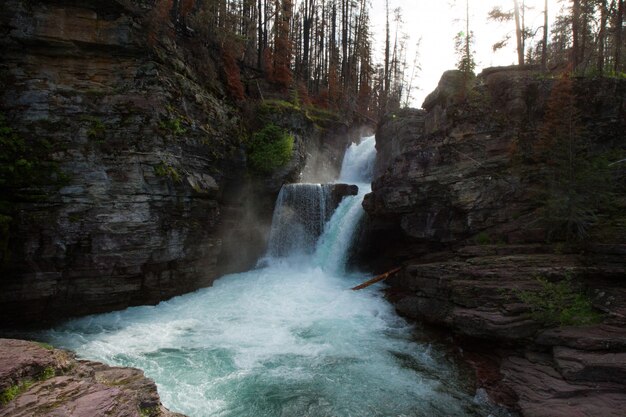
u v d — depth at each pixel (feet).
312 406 28.43
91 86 47.19
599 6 62.18
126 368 26.17
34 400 18.84
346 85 132.67
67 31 46.19
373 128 135.44
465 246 48.26
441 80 70.90
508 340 32.35
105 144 45.19
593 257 34.96
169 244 49.32
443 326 40.88
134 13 51.13
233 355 36.65
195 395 29.32
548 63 84.58
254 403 28.58
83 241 42.32
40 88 44.37
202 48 69.21
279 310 49.78
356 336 41.86
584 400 24.67
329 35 149.28
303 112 92.07
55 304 41.60
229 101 72.84
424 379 32.76
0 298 38.01
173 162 50.01
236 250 68.44
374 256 69.41
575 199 38.99
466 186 50.55
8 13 43.80
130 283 46.06
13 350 22.39
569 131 40.57
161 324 43.80
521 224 45.50
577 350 28.07
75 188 42.50
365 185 90.89
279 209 76.43
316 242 74.23
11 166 39.81
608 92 49.06
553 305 32.14
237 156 67.05
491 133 54.65
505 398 28.63
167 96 51.31
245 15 104.88
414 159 59.26
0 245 37.32
